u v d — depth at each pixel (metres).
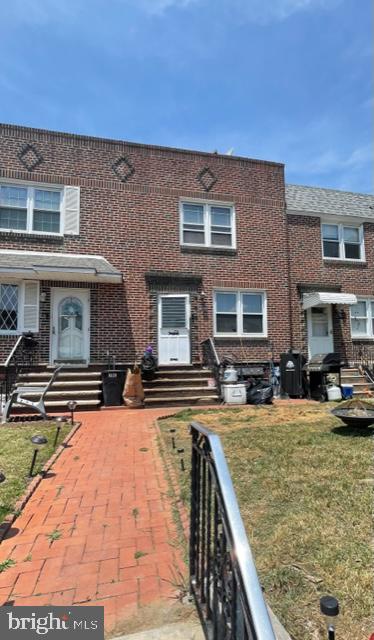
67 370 9.97
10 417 7.57
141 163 11.79
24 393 7.97
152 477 4.27
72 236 10.94
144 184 11.72
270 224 12.78
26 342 10.10
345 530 2.79
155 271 11.46
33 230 10.78
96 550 2.77
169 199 11.89
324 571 2.32
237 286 12.13
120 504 3.56
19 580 2.42
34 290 10.37
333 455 4.60
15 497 3.64
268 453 4.79
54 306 10.55
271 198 12.90
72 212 11.02
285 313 12.52
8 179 10.62
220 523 1.75
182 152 12.20
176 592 2.29
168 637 1.92
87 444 5.73
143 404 9.29
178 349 11.33
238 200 12.55
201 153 12.39
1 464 4.55
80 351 10.60
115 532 3.03
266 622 1.16
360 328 13.55
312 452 4.77
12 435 6.04
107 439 6.05
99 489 3.92
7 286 10.30
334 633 1.76
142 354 10.97
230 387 9.60
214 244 12.23
